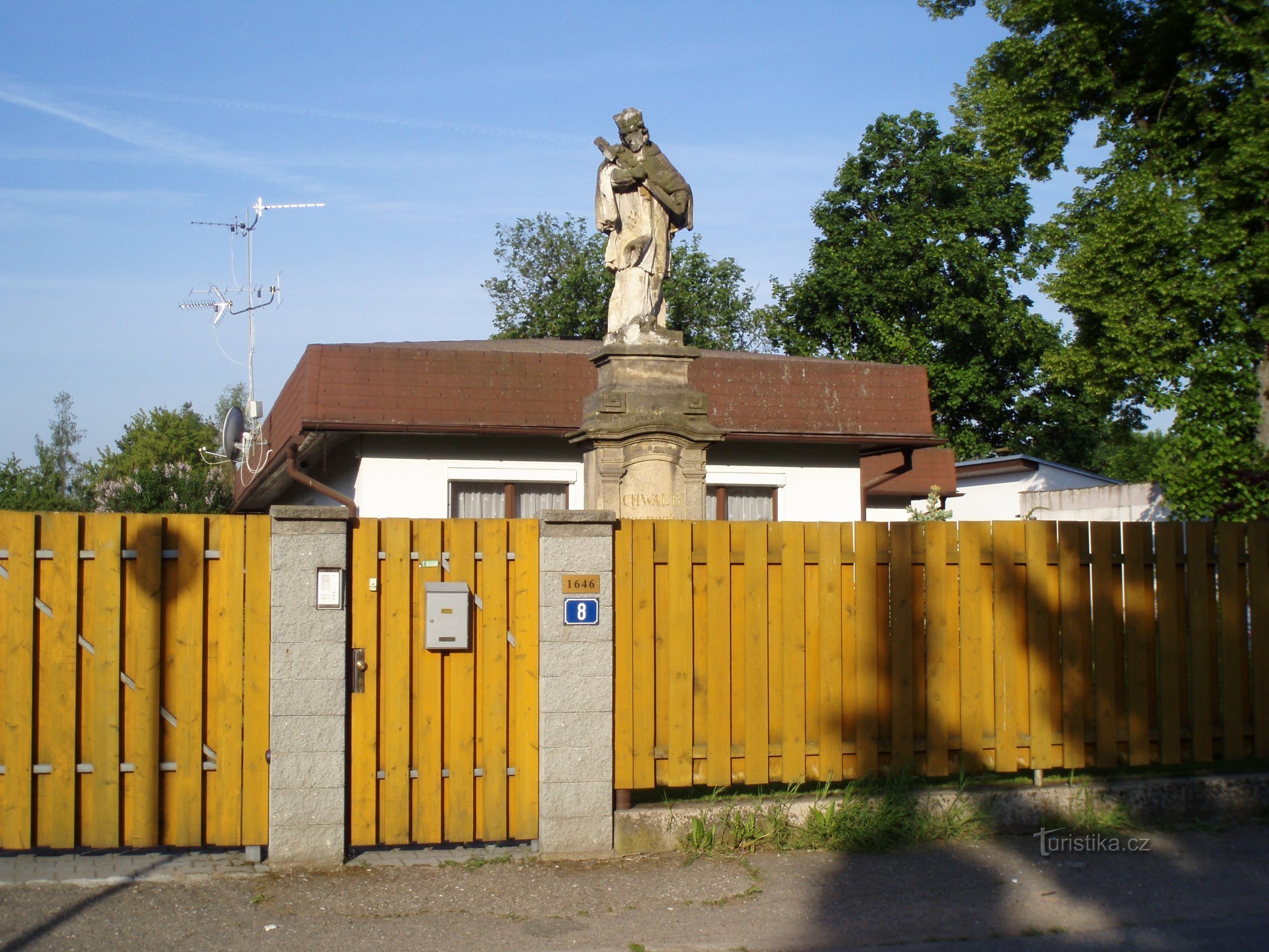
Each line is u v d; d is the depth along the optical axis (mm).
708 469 17312
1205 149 17234
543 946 5359
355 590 6523
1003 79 19031
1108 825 7246
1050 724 7461
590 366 16453
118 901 5816
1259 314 16359
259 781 6391
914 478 21625
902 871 6449
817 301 33312
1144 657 7621
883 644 7266
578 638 6703
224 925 5539
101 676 6230
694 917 5746
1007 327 31578
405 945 5340
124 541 6297
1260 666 7758
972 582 7398
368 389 15391
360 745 6480
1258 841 7043
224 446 21922
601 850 6672
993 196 32594
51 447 58969
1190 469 16375
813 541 7215
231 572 6402
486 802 6625
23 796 6121
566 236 43781
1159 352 16750
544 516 6707
